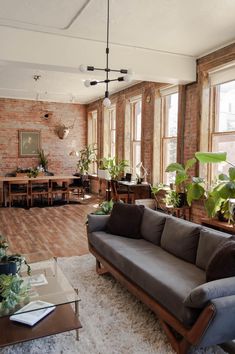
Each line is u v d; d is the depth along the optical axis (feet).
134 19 13.12
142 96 24.12
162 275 8.46
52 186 28.78
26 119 32.78
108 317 8.96
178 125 19.79
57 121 34.24
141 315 9.10
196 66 18.25
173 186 20.40
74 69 15.56
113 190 24.43
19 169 31.94
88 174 34.76
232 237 8.35
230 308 6.46
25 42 14.32
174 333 7.82
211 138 18.31
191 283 7.97
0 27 13.85
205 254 9.00
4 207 26.37
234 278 7.06
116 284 11.19
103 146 31.53
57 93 29.71
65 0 11.46
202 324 6.50
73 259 13.65
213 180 17.54
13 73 22.11
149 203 21.80
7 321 7.40
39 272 9.54
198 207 18.34
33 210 25.12
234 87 16.62
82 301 9.86
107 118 31.32
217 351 7.48
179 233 10.32
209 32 14.53
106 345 7.71
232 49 15.70
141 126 24.36
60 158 34.63
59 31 14.49
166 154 22.66
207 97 18.03
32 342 7.78
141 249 10.87
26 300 7.88
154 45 16.26
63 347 7.63
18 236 17.35
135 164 26.89
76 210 25.13
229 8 12.14
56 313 7.80
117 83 25.09
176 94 21.49
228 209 13.62
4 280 7.70
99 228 13.10
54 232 18.22
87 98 32.45
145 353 7.41
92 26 13.88
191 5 11.91
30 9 12.19
